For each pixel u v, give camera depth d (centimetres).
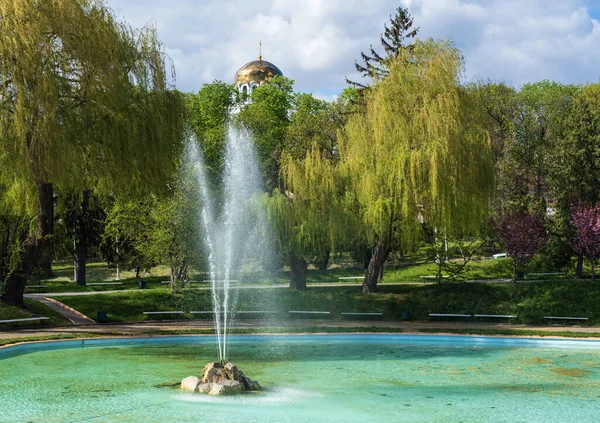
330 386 1521
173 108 2764
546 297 2886
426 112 2877
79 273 4622
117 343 2298
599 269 4150
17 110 2266
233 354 2072
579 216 3500
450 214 2828
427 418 1202
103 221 4297
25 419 1166
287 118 7181
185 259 3291
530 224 3372
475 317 2894
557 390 1483
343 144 3272
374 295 3192
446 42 3034
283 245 3272
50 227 2784
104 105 2509
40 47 2319
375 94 3091
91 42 2439
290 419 1178
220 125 5881
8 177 2566
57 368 1755
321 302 3158
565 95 6219
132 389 1449
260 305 3142
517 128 5791
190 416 1189
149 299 3133
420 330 2511
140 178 2717
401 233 3048
